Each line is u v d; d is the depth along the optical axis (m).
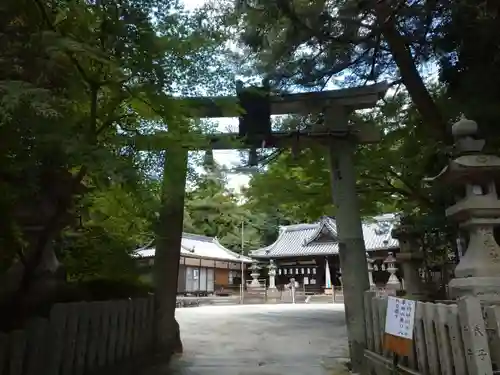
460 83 6.85
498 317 3.48
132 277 7.42
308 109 7.67
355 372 6.59
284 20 7.29
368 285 7.03
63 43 3.36
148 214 5.35
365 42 7.52
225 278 41.16
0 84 2.83
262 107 7.43
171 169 5.62
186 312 20.00
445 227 8.68
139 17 4.48
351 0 6.84
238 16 7.31
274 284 37.19
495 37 6.17
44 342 4.27
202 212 36.34
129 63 4.41
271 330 12.62
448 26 6.81
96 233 7.04
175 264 8.20
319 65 8.00
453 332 3.63
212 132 6.55
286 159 10.20
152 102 4.79
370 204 11.55
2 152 3.29
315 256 37.66
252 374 6.56
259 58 7.89
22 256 4.42
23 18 3.80
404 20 7.28
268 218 49.06
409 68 7.48
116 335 6.05
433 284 10.32
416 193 9.57
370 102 7.53
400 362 4.95
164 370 6.85
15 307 4.54
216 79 5.93
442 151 6.99
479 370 3.24
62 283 5.66
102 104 4.69
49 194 3.96
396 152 9.41
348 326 6.96
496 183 4.94
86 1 4.29
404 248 9.86
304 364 7.41
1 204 3.63
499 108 6.07
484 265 4.23
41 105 2.78
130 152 4.80
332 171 7.57
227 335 11.50
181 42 5.09
